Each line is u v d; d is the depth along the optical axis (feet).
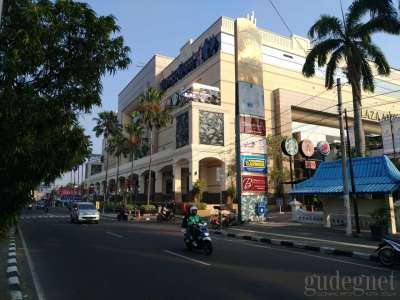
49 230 74.38
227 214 97.71
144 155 215.72
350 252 45.93
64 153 31.12
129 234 67.56
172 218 121.39
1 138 25.96
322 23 95.71
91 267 35.01
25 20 27.14
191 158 144.97
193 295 24.75
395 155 122.21
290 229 82.02
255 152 106.63
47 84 29.94
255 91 109.60
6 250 44.16
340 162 82.07
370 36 91.86
